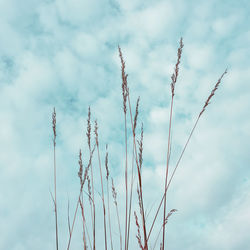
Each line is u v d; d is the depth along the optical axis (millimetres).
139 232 2266
